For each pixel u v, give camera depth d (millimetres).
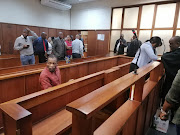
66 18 8016
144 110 1524
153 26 5621
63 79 2658
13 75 1791
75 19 8047
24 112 725
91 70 3453
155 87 1890
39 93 1200
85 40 7984
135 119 1283
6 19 5488
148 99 1580
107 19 6762
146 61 2188
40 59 4023
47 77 1686
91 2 7199
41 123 1279
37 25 6586
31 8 6227
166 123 1885
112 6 6480
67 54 4621
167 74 1841
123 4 6129
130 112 1117
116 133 860
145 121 1642
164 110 1098
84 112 583
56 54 4031
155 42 2100
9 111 730
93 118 650
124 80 1106
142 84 1262
